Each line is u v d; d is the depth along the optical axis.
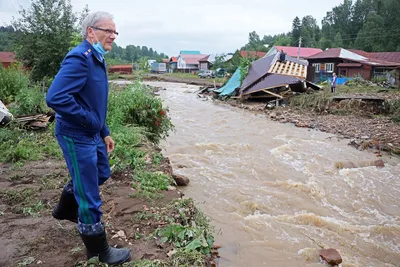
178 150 9.79
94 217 2.69
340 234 5.41
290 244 4.96
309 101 17.88
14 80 11.07
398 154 9.90
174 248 3.28
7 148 5.97
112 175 5.10
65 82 2.36
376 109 16.30
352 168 8.71
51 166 5.35
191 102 22.06
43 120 7.84
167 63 84.44
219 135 12.10
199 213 4.38
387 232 5.53
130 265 2.88
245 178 7.71
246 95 21.72
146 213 3.95
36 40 16.52
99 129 2.65
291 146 10.70
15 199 4.08
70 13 17.09
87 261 2.85
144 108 8.38
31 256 2.96
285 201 6.51
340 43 73.62
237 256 4.48
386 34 63.44
